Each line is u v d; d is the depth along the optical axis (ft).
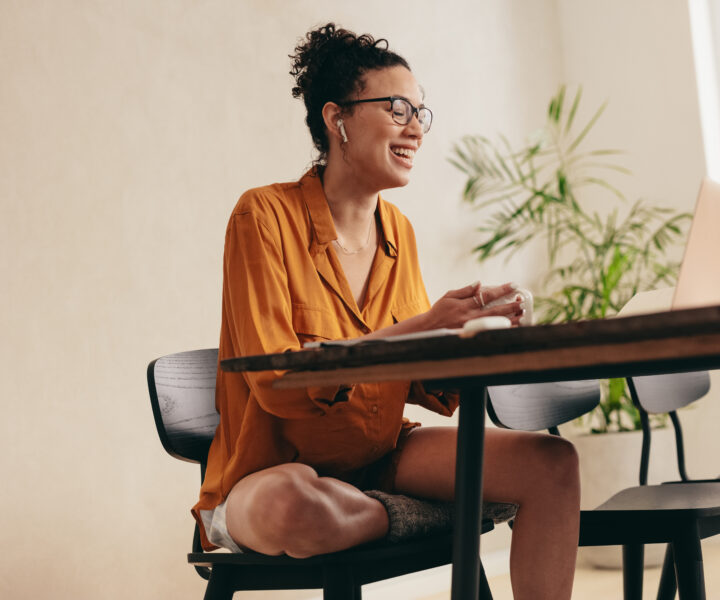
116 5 8.77
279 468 4.05
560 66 14.25
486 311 3.39
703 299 2.79
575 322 2.27
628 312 5.74
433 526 4.17
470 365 2.53
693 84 12.80
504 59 13.24
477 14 12.91
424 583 10.30
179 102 9.12
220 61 9.54
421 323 3.43
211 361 5.19
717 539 12.03
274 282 4.39
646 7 13.32
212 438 4.99
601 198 13.74
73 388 7.92
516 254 12.84
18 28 8.05
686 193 12.82
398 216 5.47
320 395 3.90
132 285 8.48
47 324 7.84
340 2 10.94
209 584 4.24
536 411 5.78
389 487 4.70
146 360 8.48
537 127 13.60
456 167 12.15
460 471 3.30
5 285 7.64
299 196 4.92
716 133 12.79
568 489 4.15
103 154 8.46
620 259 11.99
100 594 7.79
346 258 4.99
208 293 9.09
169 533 8.38
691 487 5.90
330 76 4.97
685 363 2.54
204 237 9.13
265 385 3.95
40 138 8.05
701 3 12.99
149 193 8.75
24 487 7.47
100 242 8.32
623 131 13.55
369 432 4.57
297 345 4.25
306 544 3.77
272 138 9.89
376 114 4.84
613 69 13.67
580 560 11.28
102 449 8.02
